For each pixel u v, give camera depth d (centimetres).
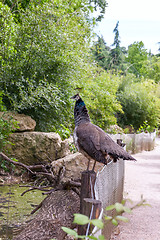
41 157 896
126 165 1153
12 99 895
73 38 1127
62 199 484
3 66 932
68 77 1077
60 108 1065
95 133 393
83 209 251
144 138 1731
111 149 375
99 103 1474
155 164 1209
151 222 533
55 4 1071
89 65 1294
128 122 2416
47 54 1007
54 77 1049
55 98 945
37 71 1008
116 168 491
